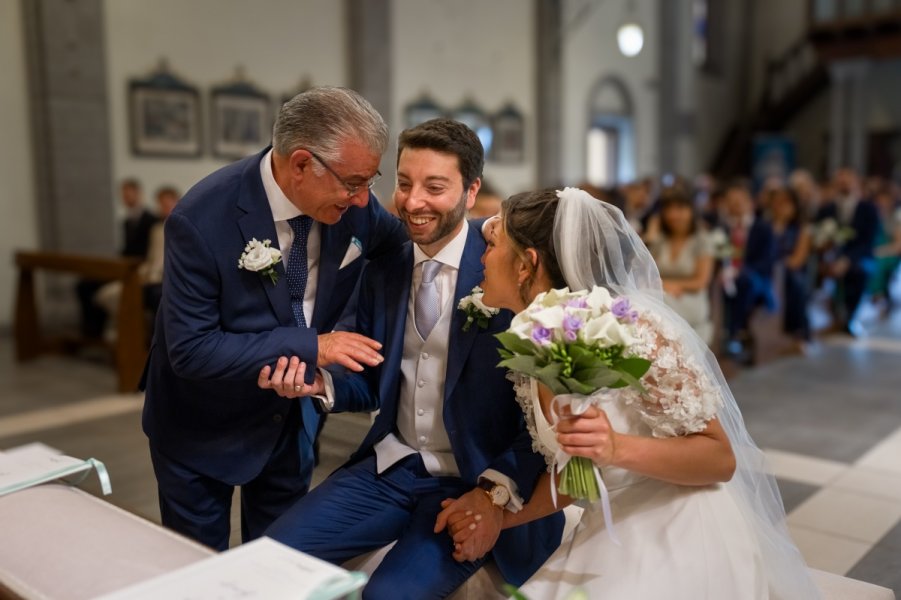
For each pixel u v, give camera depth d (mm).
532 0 12914
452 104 11969
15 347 7039
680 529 1832
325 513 2166
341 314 2299
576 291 1848
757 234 6762
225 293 2049
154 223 7652
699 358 1877
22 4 7789
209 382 2164
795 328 7207
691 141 16000
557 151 13359
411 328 2211
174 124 8922
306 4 10055
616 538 1878
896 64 15414
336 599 1342
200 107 9148
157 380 2217
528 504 2045
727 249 6273
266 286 2061
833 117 15602
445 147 1953
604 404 1837
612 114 14469
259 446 2236
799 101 16297
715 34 16578
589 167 14258
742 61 17141
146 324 6852
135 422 5055
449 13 11766
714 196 9430
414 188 1975
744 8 17000
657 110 15352
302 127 1870
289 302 2102
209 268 2006
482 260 2006
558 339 1623
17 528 1650
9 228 7957
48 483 1903
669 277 5824
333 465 2484
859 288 7984
